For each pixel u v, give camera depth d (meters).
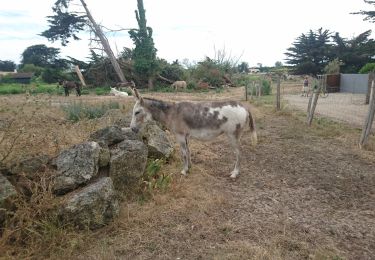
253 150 8.98
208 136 6.74
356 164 7.77
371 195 6.10
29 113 10.03
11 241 4.11
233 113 6.62
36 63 70.75
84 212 4.43
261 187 6.43
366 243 4.50
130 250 4.22
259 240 4.50
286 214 5.29
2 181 4.30
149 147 6.97
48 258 4.00
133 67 36.84
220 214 5.24
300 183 6.64
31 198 4.33
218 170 7.39
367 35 54.25
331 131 10.94
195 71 41.03
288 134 10.76
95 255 4.06
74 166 4.96
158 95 27.95
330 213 5.37
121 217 4.89
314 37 63.41
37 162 5.00
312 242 4.49
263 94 28.84
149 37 36.84
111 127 6.22
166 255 4.14
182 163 7.36
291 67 66.00
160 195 5.64
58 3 37.25
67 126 8.70
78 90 25.56
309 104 12.77
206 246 4.34
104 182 4.80
